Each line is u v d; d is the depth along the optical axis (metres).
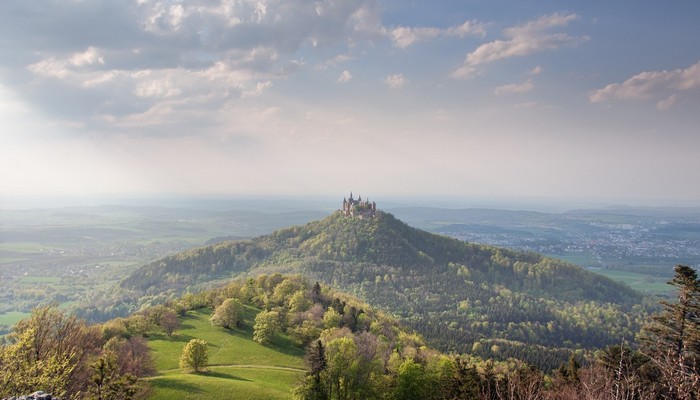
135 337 85.12
